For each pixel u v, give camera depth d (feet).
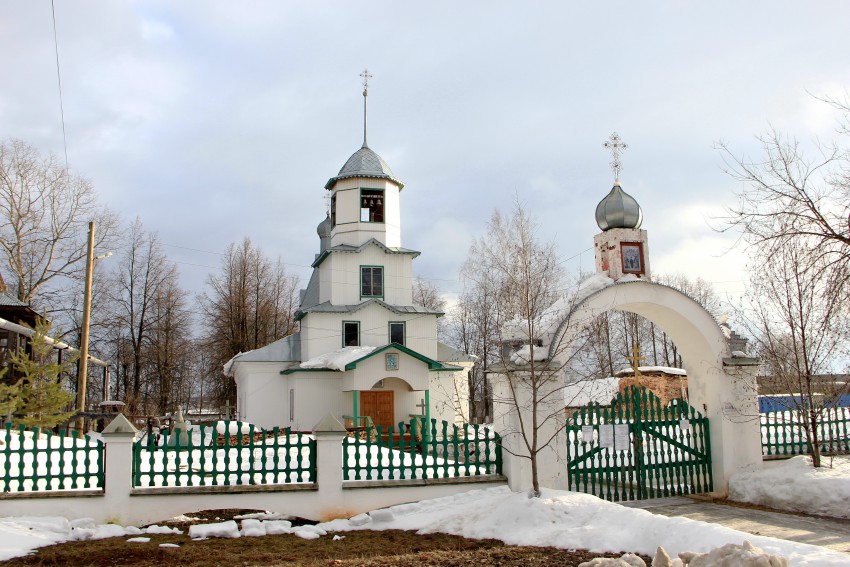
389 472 44.39
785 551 28.17
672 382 100.42
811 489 44.65
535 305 53.42
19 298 136.15
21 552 32.83
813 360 50.24
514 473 44.75
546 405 46.01
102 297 170.30
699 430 51.75
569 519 36.73
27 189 141.49
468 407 130.00
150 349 176.35
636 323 139.33
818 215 42.73
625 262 51.85
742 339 52.31
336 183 133.69
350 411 118.32
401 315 127.75
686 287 160.25
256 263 195.00
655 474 50.26
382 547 34.71
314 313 123.13
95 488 39.93
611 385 103.50
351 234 131.23
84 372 92.48
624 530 34.12
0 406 65.16
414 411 120.47
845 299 44.78
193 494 40.83
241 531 37.86
